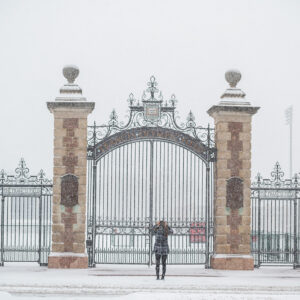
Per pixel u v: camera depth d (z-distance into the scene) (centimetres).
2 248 3394
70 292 2459
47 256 3522
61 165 3344
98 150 3381
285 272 3250
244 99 3444
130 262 3450
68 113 3356
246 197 3391
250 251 3434
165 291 2498
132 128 3372
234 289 2555
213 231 3447
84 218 3319
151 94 3428
